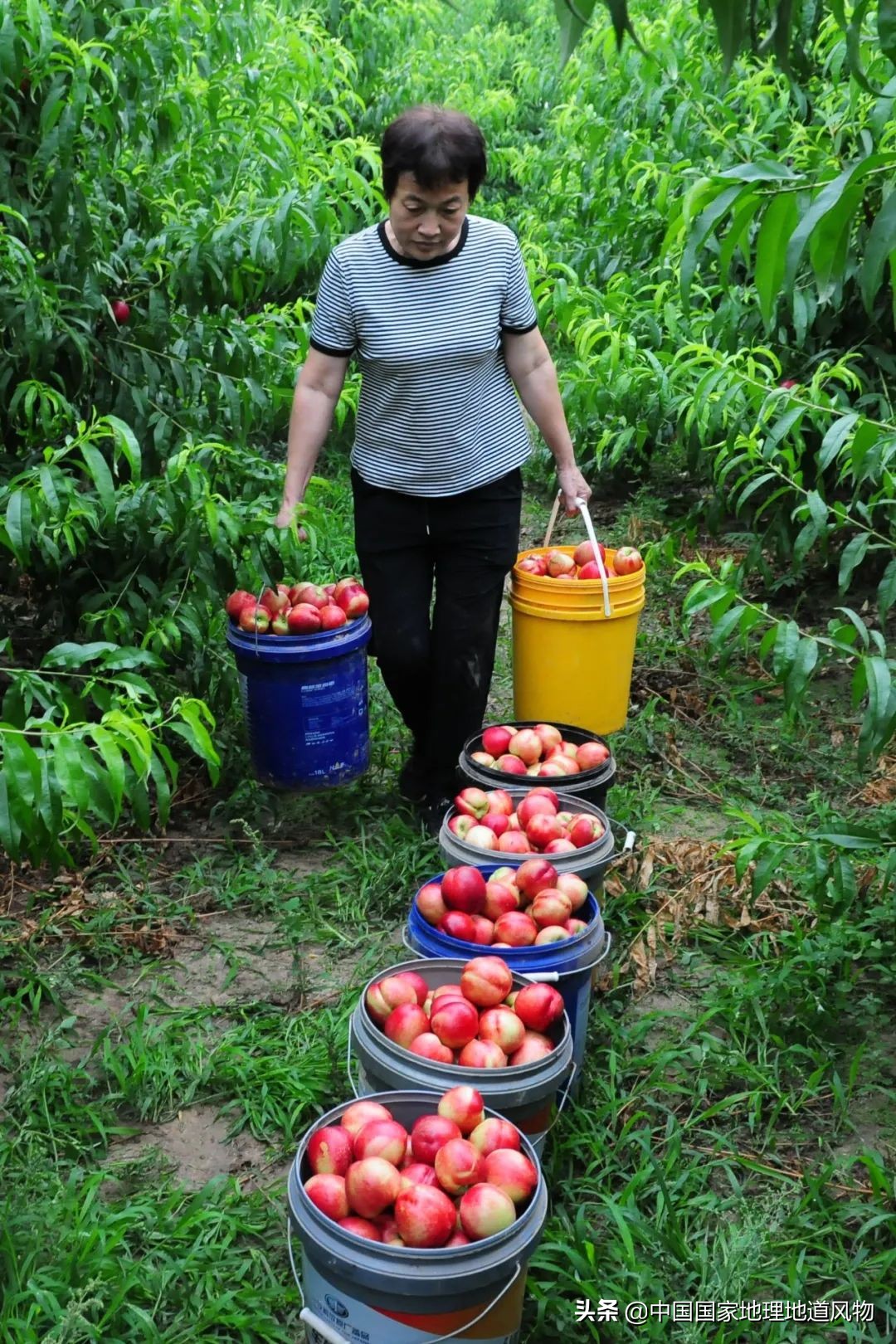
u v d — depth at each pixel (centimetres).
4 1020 318
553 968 263
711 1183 272
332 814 418
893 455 306
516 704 420
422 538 374
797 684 277
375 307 347
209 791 429
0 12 337
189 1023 316
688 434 518
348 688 412
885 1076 300
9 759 224
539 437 733
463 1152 203
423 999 250
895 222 119
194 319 440
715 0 82
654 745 459
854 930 338
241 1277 242
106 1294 233
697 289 550
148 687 264
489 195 1070
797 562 320
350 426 739
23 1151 273
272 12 656
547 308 621
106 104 385
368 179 729
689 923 353
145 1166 271
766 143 583
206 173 509
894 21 90
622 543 630
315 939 355
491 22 1461
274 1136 285
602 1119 283
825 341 501
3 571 434
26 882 373
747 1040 311
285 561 415
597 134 669
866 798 419
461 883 271
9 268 384
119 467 435
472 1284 189
